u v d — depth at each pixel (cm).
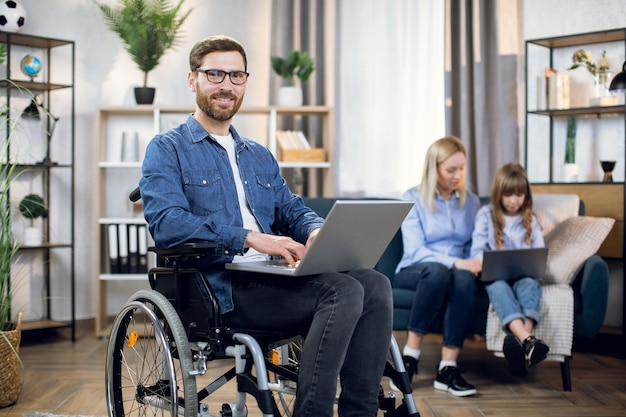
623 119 411
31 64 419
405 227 338
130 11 423
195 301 194
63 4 447
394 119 469
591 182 395
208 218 196
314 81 482
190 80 217
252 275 202
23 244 417
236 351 182
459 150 338
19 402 284
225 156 214
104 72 461
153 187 200
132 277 425
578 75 425
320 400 175
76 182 455
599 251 389
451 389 299
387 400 197
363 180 478
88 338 425
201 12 479
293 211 226
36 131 437
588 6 417
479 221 343
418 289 308
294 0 482
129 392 283
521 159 445
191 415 185
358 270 197
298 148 446
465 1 445
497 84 438
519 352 287
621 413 271
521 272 315
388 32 468
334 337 177
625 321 372
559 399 291
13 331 281
